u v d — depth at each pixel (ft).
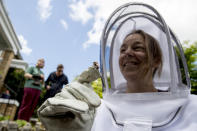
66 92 3.47
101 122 3.79
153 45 3.97
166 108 3.18
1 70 37.50
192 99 3.39
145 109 3.34
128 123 3.21
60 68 16.08
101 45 4.52
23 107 14.40
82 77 3.79
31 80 14.60
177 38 3.98
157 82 4.18
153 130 3.16
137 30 4.29
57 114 3.14
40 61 15.65
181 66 3.73
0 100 28.30
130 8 4.58
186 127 2.96
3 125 12.53
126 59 3.90
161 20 3.88
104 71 4.35
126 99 3.65
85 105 3.08
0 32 35.68
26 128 13.24
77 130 3.22
